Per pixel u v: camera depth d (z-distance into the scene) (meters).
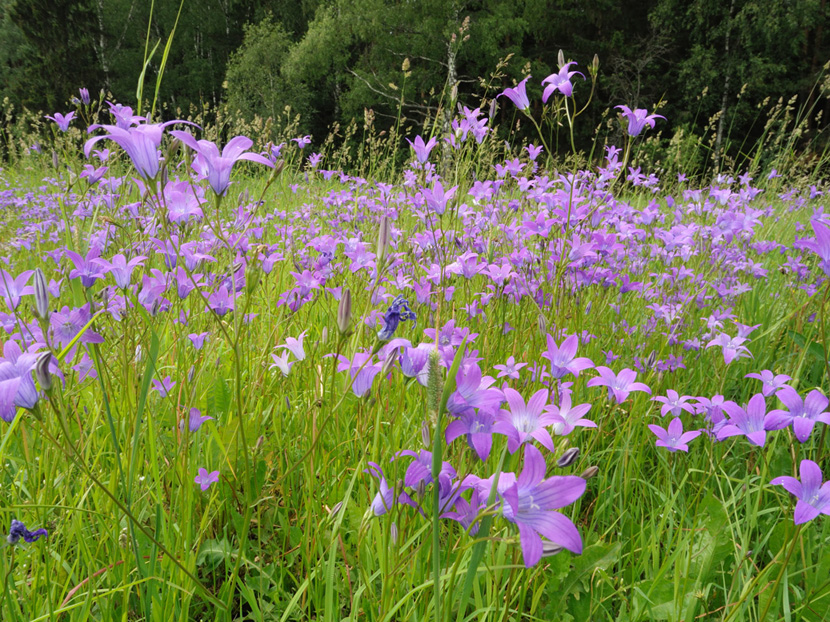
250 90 27.38
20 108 30.41
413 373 1.57
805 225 6.56
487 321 2.99
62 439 2.12
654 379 2.98
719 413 1.89
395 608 1.50
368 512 1.63
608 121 9.88
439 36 21.94
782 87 23.92
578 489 0.99
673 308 3.49
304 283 2.81
